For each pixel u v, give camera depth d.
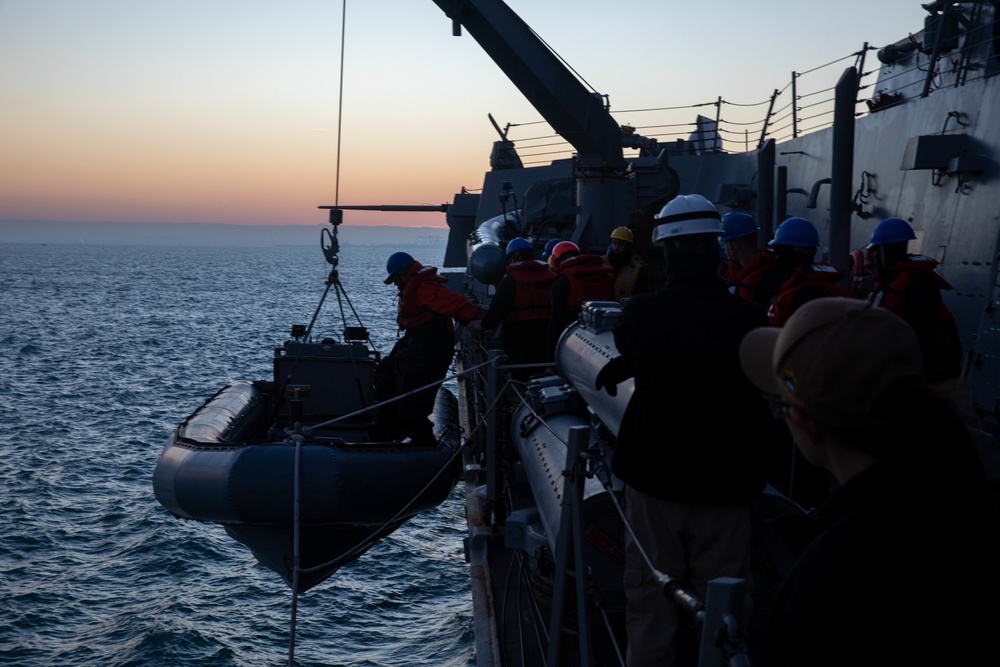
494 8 12.40
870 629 1.14
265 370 52.81
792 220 4.61
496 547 6.57
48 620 16.92
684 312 2.70
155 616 16.86
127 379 47.38
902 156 8.37
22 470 27.39
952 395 1.20
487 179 20.75
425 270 8.41
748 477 2.73
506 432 6.88
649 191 13.36
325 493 7.12
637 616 2.92
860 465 1.25
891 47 10.84
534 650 4.73
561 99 12.62
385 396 9.41
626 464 2.86
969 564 1.14
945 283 4.41
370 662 15.11
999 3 7.74
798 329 1.23
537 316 7.92
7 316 86.81
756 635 3.49
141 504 23.95
